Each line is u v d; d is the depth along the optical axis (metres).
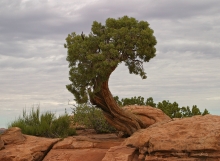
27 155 14.97
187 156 11.95
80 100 17.05
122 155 12.98
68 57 16.95
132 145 13.84
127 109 20.80
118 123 18.28
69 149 15.86
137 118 18.59
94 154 14.73
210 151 11.66
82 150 15.45
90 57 16.05
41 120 20.86
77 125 22.98
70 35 17.56
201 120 13.16
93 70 16.23
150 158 12.53
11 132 16.58
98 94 17.69
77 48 16.52
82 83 16.59
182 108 24.47
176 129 12.84
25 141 16.55
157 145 12.35
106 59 16.25
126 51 16.75
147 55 16.98
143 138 13.21
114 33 16.59
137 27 17.17
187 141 11.95
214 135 11.62
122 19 17.34
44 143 16.09
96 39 16.89
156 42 17.25
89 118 21.77
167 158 12.20
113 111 17.94
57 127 20.61
